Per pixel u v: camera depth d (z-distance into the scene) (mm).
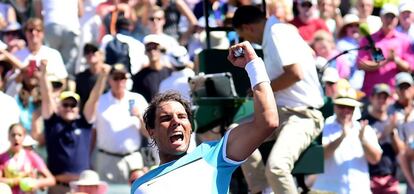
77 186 18109
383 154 20281
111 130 19922
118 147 19984
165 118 10125
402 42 23516
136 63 22406
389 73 22953
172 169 9992
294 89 15328
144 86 21750
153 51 21875
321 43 22672
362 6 24500
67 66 22797
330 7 24188
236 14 15555
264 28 15391
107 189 18625
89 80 21234
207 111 15633
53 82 20625
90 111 19766
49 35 23031
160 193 9906
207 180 9883
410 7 23859
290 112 15312
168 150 10117
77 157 19359
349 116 18984
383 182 19984
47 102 19406
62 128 19312
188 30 24438
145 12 23594
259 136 9750
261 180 15422
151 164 20016
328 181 18922
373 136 19125
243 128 9852
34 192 18453
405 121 20781
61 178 19125
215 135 15711
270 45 15219
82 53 22172
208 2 17000
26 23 21891
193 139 17016
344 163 18922
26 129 20484
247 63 9938
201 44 22641
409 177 20281
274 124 9719
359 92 21297
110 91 20203
